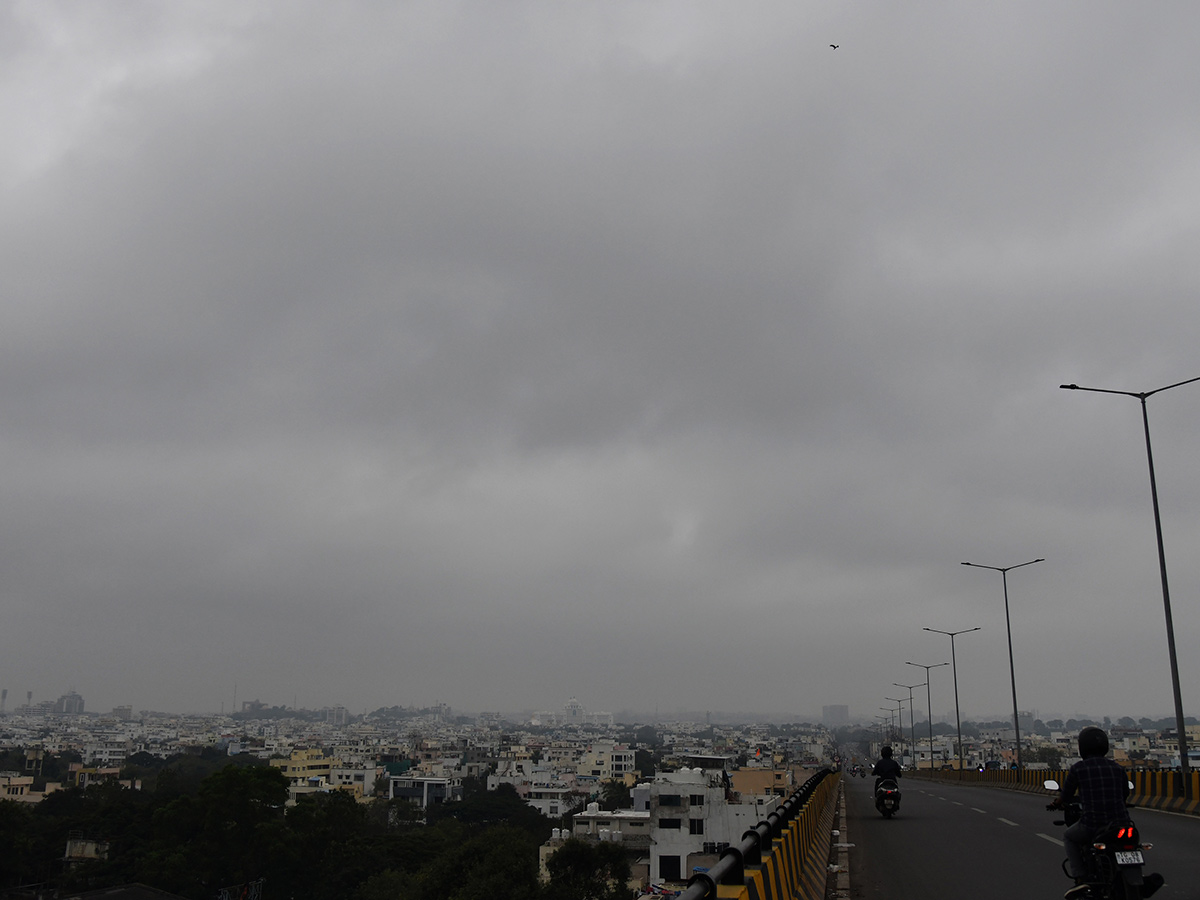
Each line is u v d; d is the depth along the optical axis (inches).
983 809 1255.5
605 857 1781.5
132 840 2588.6
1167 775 1251.2
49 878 2490.2
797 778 3558.1
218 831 2311.8
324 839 2524.6
